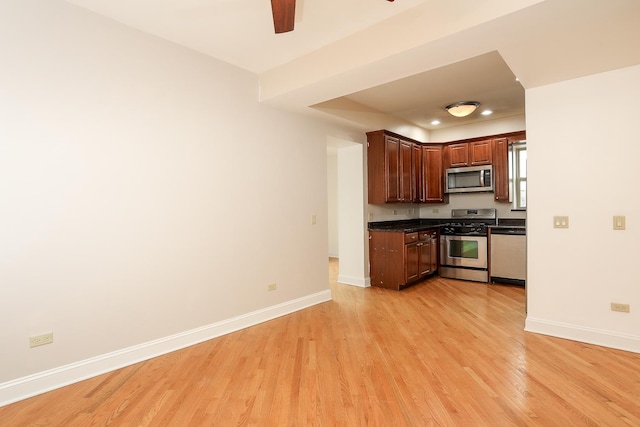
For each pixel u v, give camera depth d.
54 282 2.19
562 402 1.94
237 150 3.29
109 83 2.44
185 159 2.88
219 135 3.13
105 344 2.41
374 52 2.57
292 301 3.81
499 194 5.37
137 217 2.58
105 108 2.42
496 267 4.98
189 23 2.53
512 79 3.66
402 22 2.41
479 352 2.64
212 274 3.06
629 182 2.65
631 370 2.31
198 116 2.98
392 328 3.21
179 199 2.83
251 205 3.41
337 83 3.02
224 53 3.03
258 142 3.49
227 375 2.33
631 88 2.63
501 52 2.39
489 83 3.78
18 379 2.05
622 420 1.77
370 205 5.16
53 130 2.19
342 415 1.85
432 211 6.35
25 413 1.90
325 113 3.96
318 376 2.29
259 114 3.50
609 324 2.72
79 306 2.29
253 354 2.67
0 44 2.00
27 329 2.09
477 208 5.84
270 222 3.60
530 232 3.09
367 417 1.83
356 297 4.38
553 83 2.94
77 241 2.29
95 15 2.38
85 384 2.22
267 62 3.22
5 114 2.02
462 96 4.21
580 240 2.85
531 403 1.94
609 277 2.73
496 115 5.20
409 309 3.82
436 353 2.63
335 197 8.23
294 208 3.87
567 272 2.91
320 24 2.56
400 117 5.24
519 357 2.54
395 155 5.16
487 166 5.47
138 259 2.58
